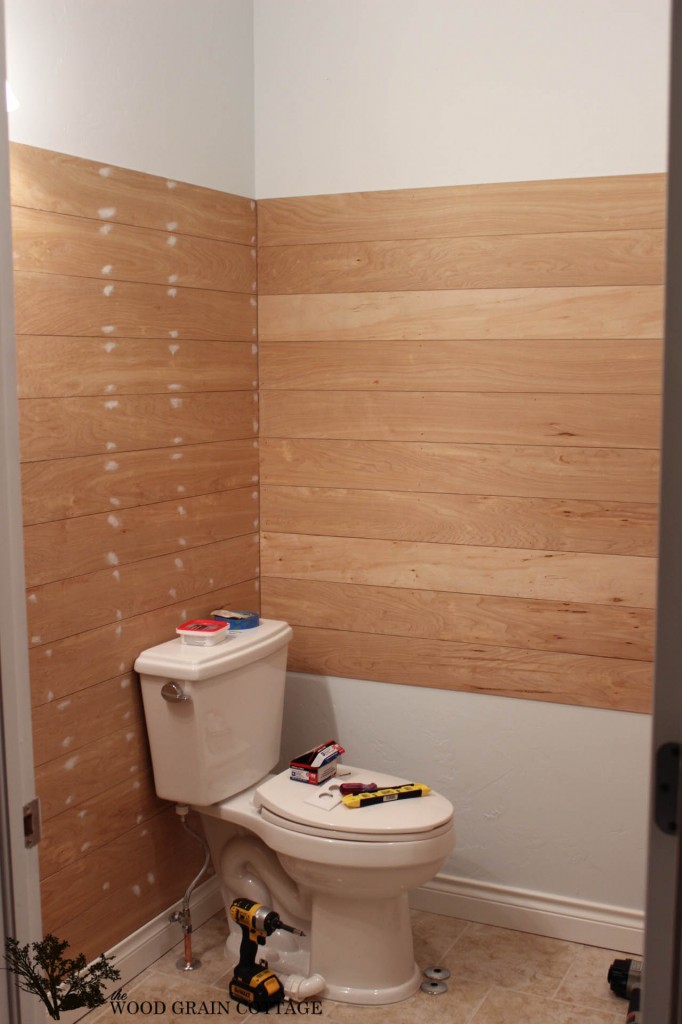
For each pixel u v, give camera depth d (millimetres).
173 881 2668
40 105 2084
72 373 2211
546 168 2557
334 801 2428
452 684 2809
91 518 2293
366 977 2426
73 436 2221
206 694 2418
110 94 2287
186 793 2473
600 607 2623
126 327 2379
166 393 2539
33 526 2117
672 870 939
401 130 2699
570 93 2512
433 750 2855
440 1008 2396
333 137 2781
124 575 2412
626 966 2457
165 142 2486
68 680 2244
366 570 2881
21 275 2055
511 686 2738
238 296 2830
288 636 2715
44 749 2180
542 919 2748
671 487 911
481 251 2646
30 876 1251
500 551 2715
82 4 2186
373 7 2689
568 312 2574
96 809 2357
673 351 903
